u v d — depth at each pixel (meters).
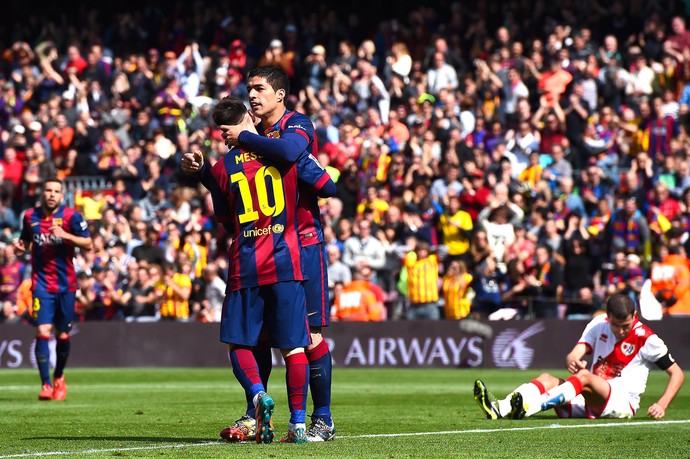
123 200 74.50
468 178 67.44
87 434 25.28
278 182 22.11
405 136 74.50
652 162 67.44
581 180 68.00
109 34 92.50
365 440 23.14
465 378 51.78
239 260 22.05
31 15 97.44
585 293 59.88
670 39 73.62
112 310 66.25
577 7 77.69
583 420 29.06
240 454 19.97
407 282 63.94
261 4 90.12
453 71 77.44
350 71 79.56
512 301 60.88
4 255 69.06
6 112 88.25
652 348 29.64
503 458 19.92
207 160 75.38
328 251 65.25
